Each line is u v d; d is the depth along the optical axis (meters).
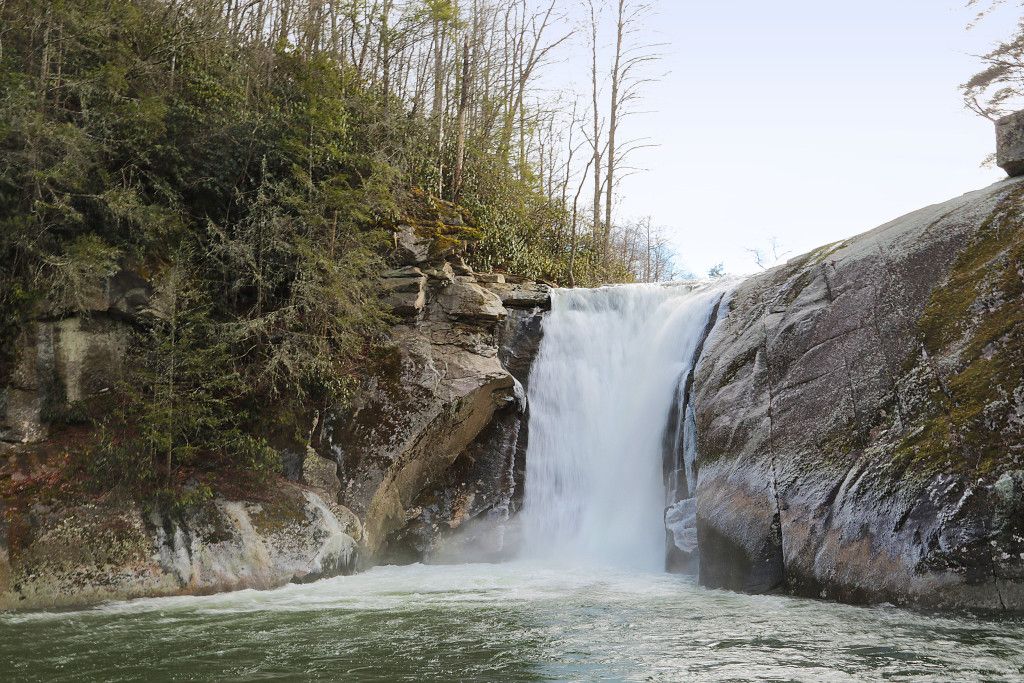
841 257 14.72
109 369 14.41
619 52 37.41
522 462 18.16
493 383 17.09
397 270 17.30
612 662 8.39
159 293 14.79
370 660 8.54
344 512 15.09
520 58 31.64
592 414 18.00
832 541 11.42
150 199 15.88
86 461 13.27
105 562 12.26
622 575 14.60
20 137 14.16
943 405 11.31
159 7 17.75
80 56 15.75
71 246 14.16
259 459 14.59
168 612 11.13
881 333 12.80
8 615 10.98
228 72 18.17
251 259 15.65
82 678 7.94
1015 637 9.04
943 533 10.30
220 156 16.58
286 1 21.95
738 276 18.00
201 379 14.46
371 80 23.23
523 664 8.35
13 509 12.27
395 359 16.59
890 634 9.28
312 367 15.53
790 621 10.13
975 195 13.91
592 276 28.47
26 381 13.72
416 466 16.48
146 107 15.50
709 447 14.12
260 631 9.93
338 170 18.05
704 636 9.48
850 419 12.30
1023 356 10.91
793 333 14.09
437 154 23.27
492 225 22.44
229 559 13.06
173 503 13.16
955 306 12.16
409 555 16.50
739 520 12.76
